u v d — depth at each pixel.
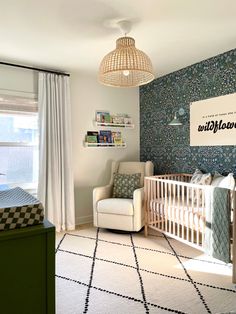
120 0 1.95
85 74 3.85
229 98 2.96
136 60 2.00
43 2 1.97
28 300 1.23
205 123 3.26
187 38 2.62
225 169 3.03
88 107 3.93
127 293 1.97
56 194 3.46
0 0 1.93
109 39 2.62
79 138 3.85
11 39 2.61
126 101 4.30
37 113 3.51
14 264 1.19
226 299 1.88
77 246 2.94
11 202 1.35
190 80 3.48
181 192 2.83
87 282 2.14
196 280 2.16
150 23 2.30
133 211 3.20
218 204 2.25
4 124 3.37
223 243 2.22
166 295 1.94
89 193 3.97
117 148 4.22
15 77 3.33
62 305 1.82
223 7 2.05
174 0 1.95
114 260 2.56
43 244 1.25
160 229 3.01
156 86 4.07
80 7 2.04
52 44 2.74
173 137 3.78
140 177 3.71
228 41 2.71
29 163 3.57
